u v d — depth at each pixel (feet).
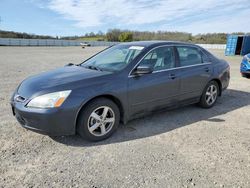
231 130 12.36
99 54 15.02
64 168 8.60
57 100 9.54
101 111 10.89
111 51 14.37
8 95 18.58
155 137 11.36
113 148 10.19
